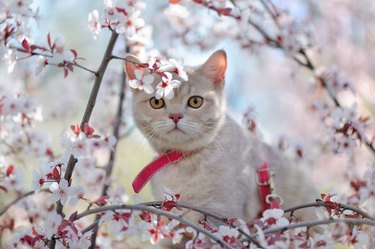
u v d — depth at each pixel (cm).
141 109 359
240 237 286
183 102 349
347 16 670
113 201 279
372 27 677
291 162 416
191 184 349
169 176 355
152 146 366
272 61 803
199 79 356
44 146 393
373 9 668
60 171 282
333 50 673
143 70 292
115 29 274
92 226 282
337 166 575
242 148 365
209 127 353
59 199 275
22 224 381
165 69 275
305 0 652
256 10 466
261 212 362
